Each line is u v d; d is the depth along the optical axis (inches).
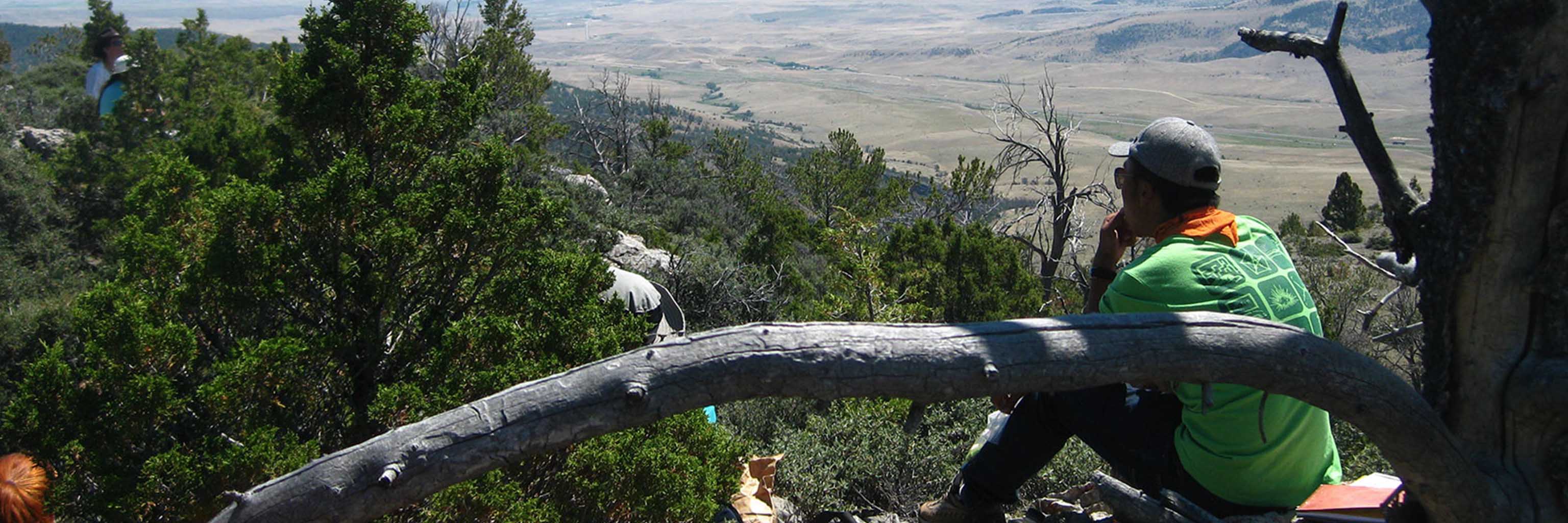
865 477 282.4
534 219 271.7
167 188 297.1
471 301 276.4
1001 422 117.6
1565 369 72.0
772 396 67.5
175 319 263.7
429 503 205.5
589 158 1920.5
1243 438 93.7
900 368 67.4
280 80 283.6
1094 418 105.6
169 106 1263.5
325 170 289.3
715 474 223.1
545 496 217.8
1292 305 92.2
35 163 1107.9
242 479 213.2
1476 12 68.1
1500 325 74.2
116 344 234.8
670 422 231.9
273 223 264.7
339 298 264.4
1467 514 77.2
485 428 65.6
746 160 1914.4
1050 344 70.1
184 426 241.3
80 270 942.4
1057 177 845.8
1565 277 70.3
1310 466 98.1
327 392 262.1
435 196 262.8
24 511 116.8
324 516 64.8
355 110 275.9
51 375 227.8
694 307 740.0
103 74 425.4
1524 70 66.5
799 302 764.0
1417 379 356.5
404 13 288.5
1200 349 71.7
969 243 701.3
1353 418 74.7
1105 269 109.6
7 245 927.7
